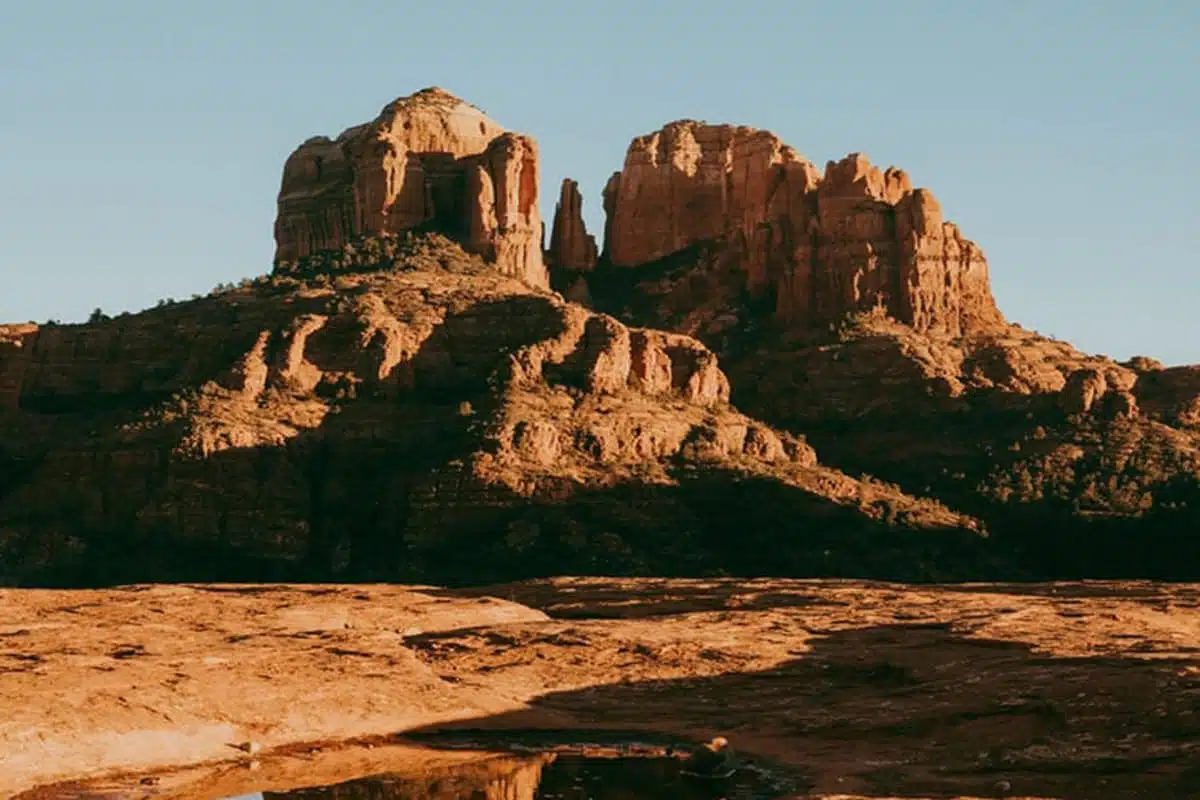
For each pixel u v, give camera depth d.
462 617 123.12
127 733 81.69
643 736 89.06
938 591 139.75
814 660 105.19
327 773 80.31
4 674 88.31
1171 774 73.25
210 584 156.12
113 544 184.75
